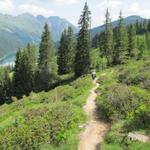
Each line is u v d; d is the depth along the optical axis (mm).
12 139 18406
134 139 16406
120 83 36406
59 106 25875
